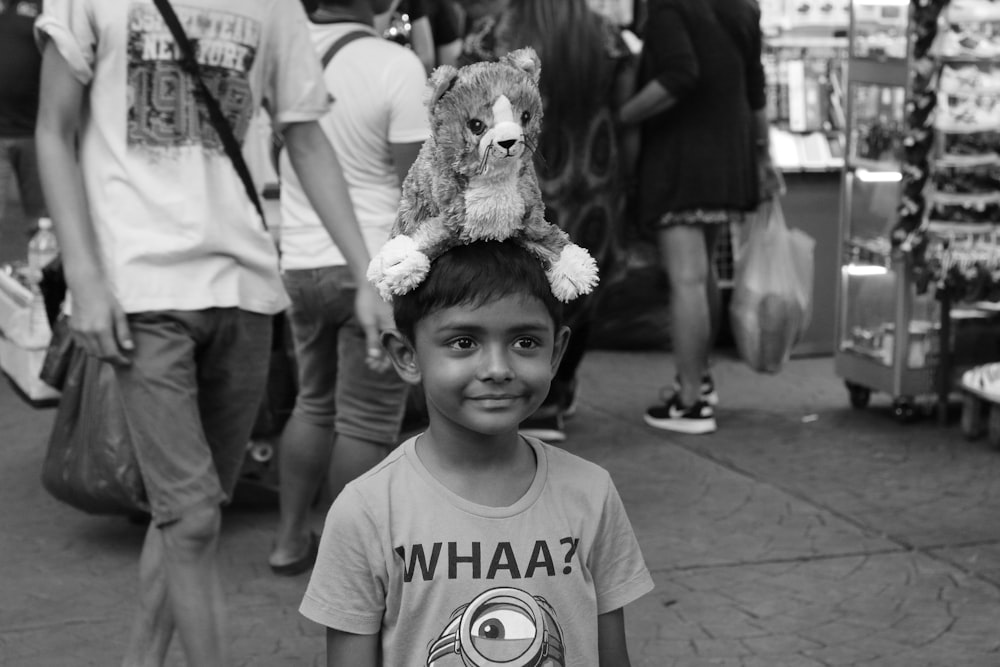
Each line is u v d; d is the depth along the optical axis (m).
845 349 7.23
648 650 4.23
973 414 6.61
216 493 3.30
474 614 2.13
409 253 2.12
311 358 4.62
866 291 7.09
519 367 2.13
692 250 6.64
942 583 4.80
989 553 5.10
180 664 4.06
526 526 2.16
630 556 2.27
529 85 2.12
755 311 6.89
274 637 4.32
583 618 2.19
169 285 3.22
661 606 4.58
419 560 2.13
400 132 4.34
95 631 4.39
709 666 4.11
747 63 6.63
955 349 6.95
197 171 3.24
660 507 5.62
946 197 6.55
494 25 6.14
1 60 4.49
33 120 4.62
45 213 7.87
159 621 3.51
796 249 6.97
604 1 8.35
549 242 2.17
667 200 6.56
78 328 3.19
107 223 3.21
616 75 6.42
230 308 3.33
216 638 3.28
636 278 8.52
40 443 6.57
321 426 4.71
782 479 6.02
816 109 8.41
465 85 2.09
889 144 6.82
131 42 3.16
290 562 4.84
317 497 5.55
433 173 2.13
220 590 3.33
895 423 6.98
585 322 6.48
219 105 3.28
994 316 7.01
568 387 6.90
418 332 2.17
